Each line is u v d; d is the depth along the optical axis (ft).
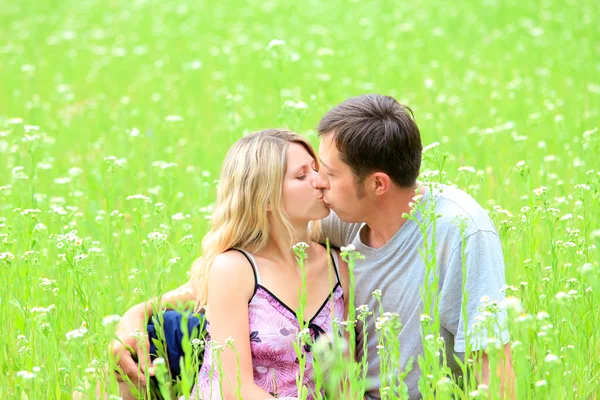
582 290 12.80
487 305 10.66
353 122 12.37
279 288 12.74
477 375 12.35
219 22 53.72
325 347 10.37
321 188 12.86
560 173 21.71
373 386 13.35
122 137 25.72
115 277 16.42
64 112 33.58
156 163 19.56
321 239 14.21
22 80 38.06
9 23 55.26
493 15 51.47
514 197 20.29
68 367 13.05
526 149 24.31
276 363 12.64
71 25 53.21
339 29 48.24
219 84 37.96
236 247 13.03
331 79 35.06
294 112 18.26
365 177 12.46
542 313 9.91
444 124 27.27
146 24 54.08
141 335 12.58
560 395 9.66
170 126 25.23
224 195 13.01
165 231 16.94
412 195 12.80
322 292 13.10
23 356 12.79
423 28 48.83
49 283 14.24
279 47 20.59
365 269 13.29
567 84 33.04
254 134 13.14
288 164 12.73
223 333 12.40
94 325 13.14
